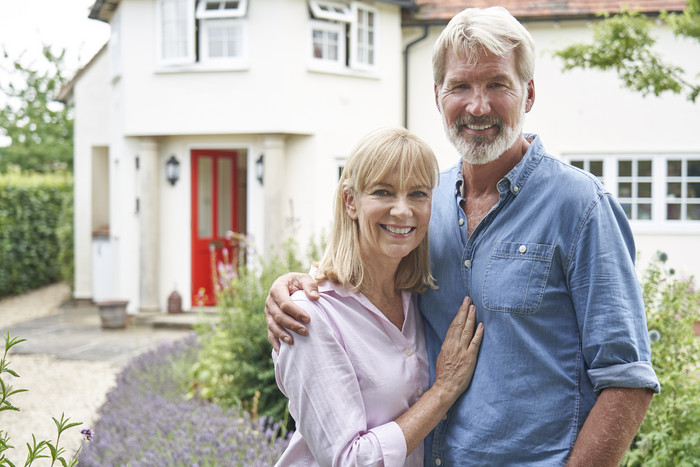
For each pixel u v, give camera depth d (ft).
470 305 6.48
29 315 37.83
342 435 5.91
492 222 6.40
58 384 23.03
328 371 6.06
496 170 6.57
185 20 33.06
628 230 6.16
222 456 11.10
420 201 6.36
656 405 10.48
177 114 33.47
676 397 10.60
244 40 32.65
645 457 10.38
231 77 32.83
